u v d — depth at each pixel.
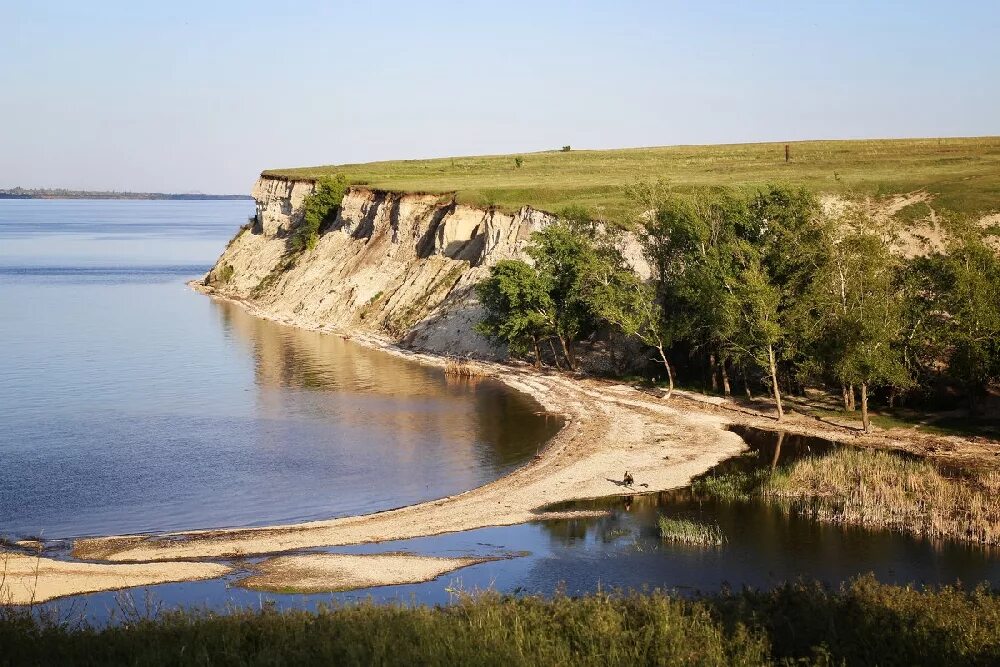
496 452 47.25
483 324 69.38
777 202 57.38
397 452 47.38
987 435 47.47
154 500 39.66
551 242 66.62
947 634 19.41
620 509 37.84
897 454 44.91
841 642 19.31
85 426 52.69
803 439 48.56
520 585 29.36
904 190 75.12
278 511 38.38
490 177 125.62
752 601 22.58
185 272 157.38
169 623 21.22
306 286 106.62
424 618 20.69
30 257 187.00
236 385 64.94
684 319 58.09
